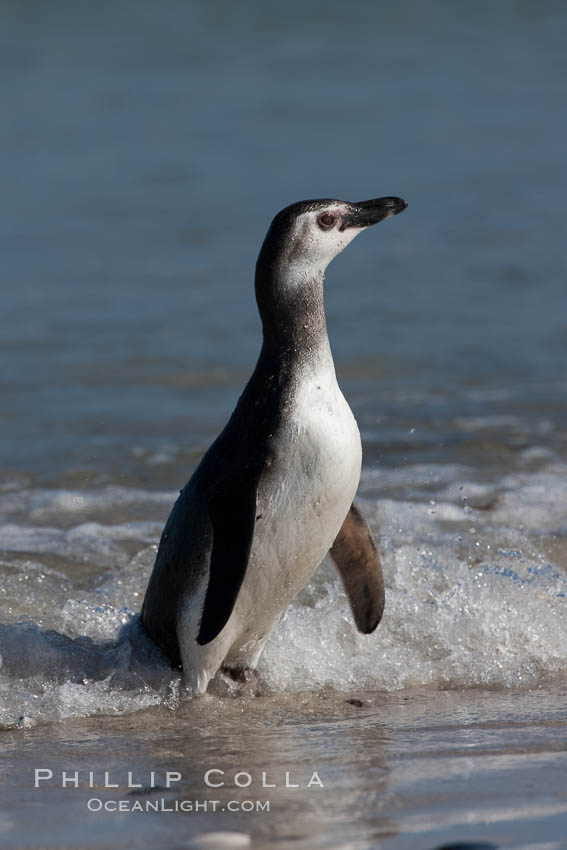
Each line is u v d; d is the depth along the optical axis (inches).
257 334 1316.4
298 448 453.1
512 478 812.6
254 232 1850.4
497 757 387.2
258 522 454.0
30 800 358.0
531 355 1219.9
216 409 1035.9
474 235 1809.8
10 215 1975.9
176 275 1614.2
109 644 518.9
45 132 2596.0
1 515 735.7
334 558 501.7
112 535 696.4
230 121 2714.1
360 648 516.4
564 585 571.5
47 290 1531.7
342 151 2418.8
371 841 316.5
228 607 429.7
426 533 677.9
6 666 484.7
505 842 310.5
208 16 4160.9
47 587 593.0
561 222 1866.4
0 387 1095.6
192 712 459.2
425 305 1441.9
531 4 4296.3
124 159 2368.4
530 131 2568.9
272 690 489.1
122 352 1232.8
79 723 444.5
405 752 397.4
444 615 536.1
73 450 897.5
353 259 1716.3
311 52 3582.7
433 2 4345.5
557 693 474.6
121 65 3412.9
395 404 1047.0
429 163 2311.8
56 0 4505.4
